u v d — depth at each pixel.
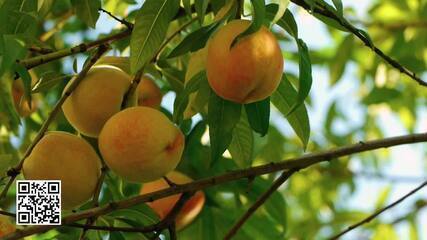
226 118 1.23
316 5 1.23
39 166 1.19
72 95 1.24
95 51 1.29
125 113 1.18
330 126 2.12
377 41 2.09
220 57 1.17
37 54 1.39
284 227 1.56
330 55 2.21
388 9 2.11
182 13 1.37
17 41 1.20
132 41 1.21
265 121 1.24
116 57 1.30
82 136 1.28
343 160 2.14
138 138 1.17
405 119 2.18
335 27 1.28
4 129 1.54
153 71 1.38
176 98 1.24
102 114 1.23
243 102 1.20
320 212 2.20
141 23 1.22
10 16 1.29
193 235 1.57
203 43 1.21
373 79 1.99
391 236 1.92
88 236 1.31
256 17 1.15
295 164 1.27
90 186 1.21
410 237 1.92
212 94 1.23
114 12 1.52
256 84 1.18
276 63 1.18
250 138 1.33
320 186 2.16
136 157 1.17
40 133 1.20
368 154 2.23
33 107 1.57
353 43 1.92
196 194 1.42
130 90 1.24
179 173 1.42
